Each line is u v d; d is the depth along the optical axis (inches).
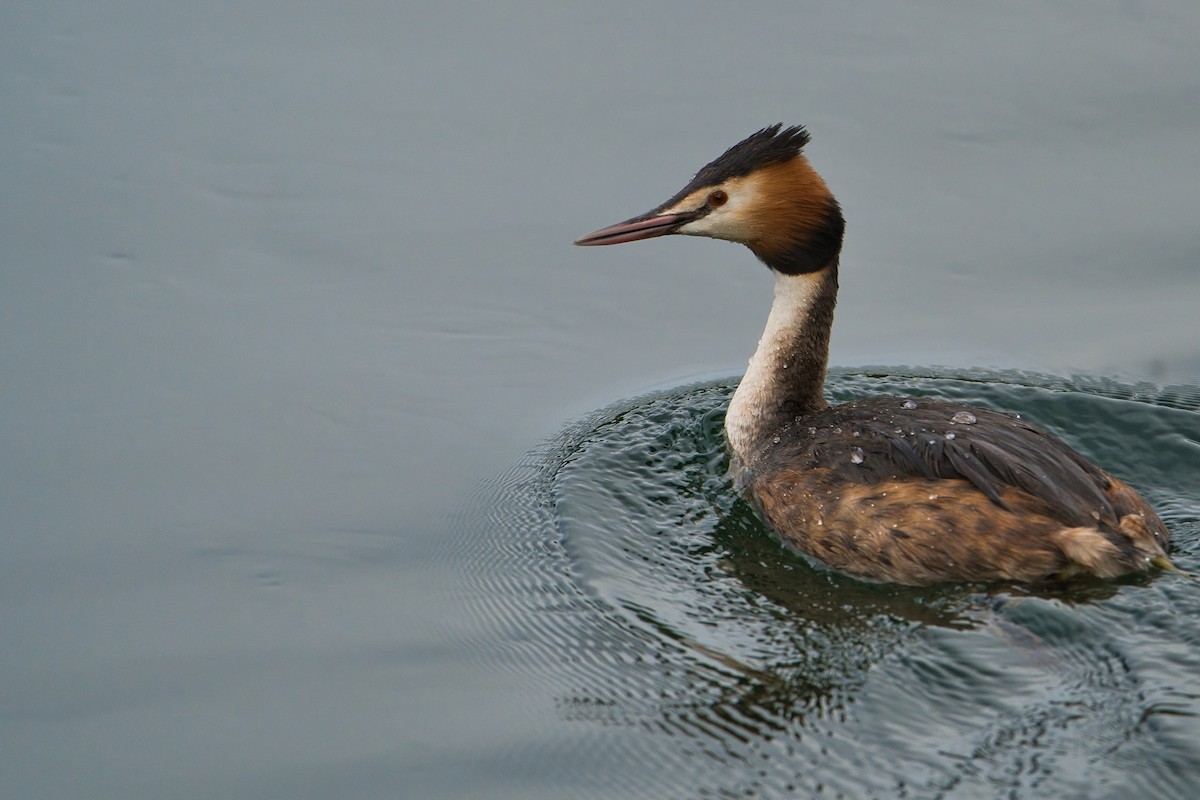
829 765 374.0
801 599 454.9
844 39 849.5
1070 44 829.2
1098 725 377.1
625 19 883.4
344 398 609.6
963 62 818.8
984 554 440.5
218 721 417.1
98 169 751.7
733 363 642.8
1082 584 435.2
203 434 580.1
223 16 890.1
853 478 473.1
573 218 722.8
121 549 508.7
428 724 412.8
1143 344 631.8
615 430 579.2
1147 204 712.4
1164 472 537.0
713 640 435.5
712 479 541.0
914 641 422.3
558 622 456.4
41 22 880.9
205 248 700.0
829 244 535.8
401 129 784.9
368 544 514.9
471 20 885.8
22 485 542.9
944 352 639.8
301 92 818.2
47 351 625.3
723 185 535.8
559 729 405.7
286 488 549.0
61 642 457.1
